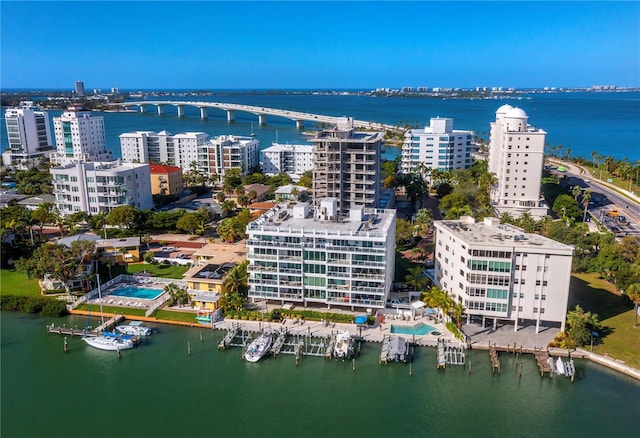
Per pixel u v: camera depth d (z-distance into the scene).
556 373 95.38
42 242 158.25
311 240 113.12
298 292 117.06
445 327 111.75
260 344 104.44
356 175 174.88
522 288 106.00
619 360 98.44
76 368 100.50
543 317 106.75
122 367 100.62
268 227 115.38
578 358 100.88
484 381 95.25
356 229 114.62
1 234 148.62
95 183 182.62
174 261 148.75
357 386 94.56
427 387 93.94
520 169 188.00
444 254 120.06
